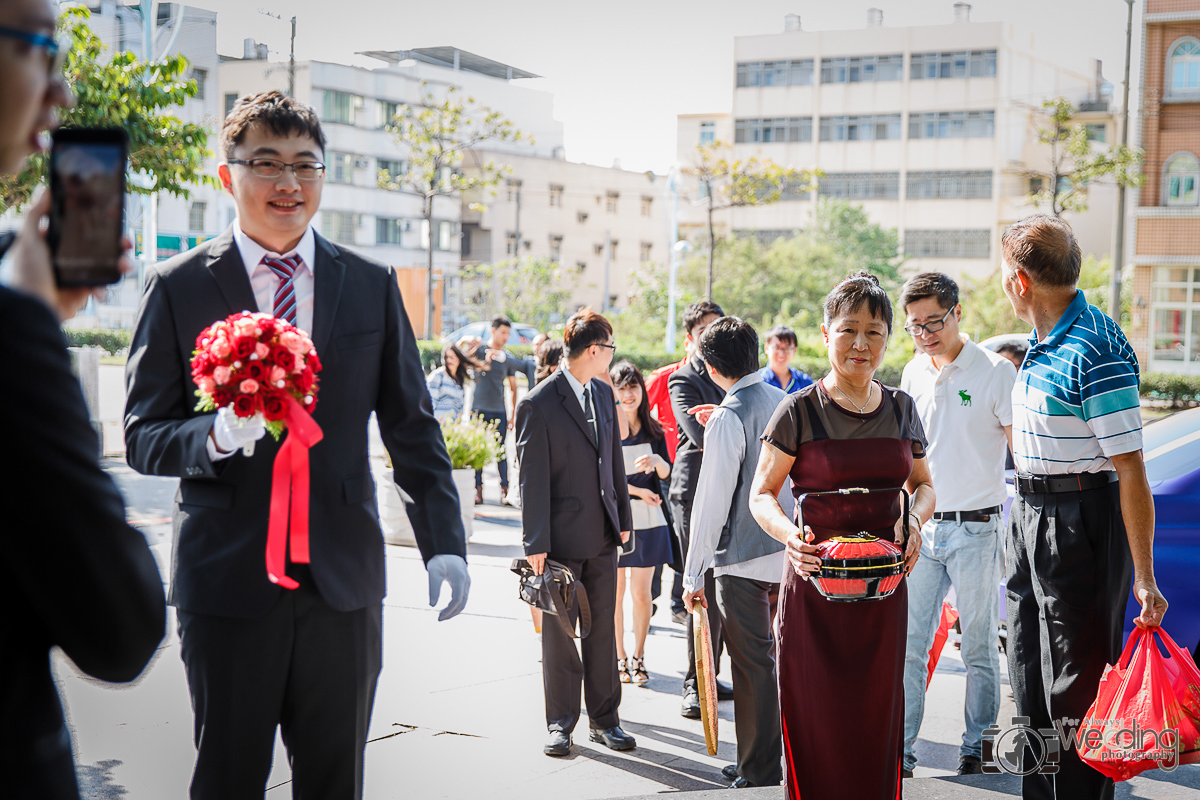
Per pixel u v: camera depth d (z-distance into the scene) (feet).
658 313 154.40
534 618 19.85
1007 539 11.59
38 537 3.75
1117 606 10.62
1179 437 15.64
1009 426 14.05
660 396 23.02
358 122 175.42
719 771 14.10
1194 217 112.47
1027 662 11.23
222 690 7.64
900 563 10.18
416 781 13.38
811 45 191.93
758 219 197.77
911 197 188.14
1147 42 112.37
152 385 7.89
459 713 16.05
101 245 4.09
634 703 17.24
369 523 8.20
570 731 14.69
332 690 7.93
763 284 155.53
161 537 25.95
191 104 156.04
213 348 7.20
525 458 14.84
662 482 20.56
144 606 4.08
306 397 7.39
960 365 14.34
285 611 7.73
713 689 13.64
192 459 7.32
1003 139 182.70
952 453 14.26
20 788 3.97
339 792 8.04
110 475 4.05
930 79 185.68
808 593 10.52
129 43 71.56
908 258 172.04
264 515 7.73
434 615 21.72
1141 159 107.96
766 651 13.28
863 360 10.41
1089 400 10.28
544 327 161.79
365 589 8.08
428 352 106.11
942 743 15.46
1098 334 10.48
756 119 196.85
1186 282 114.01
